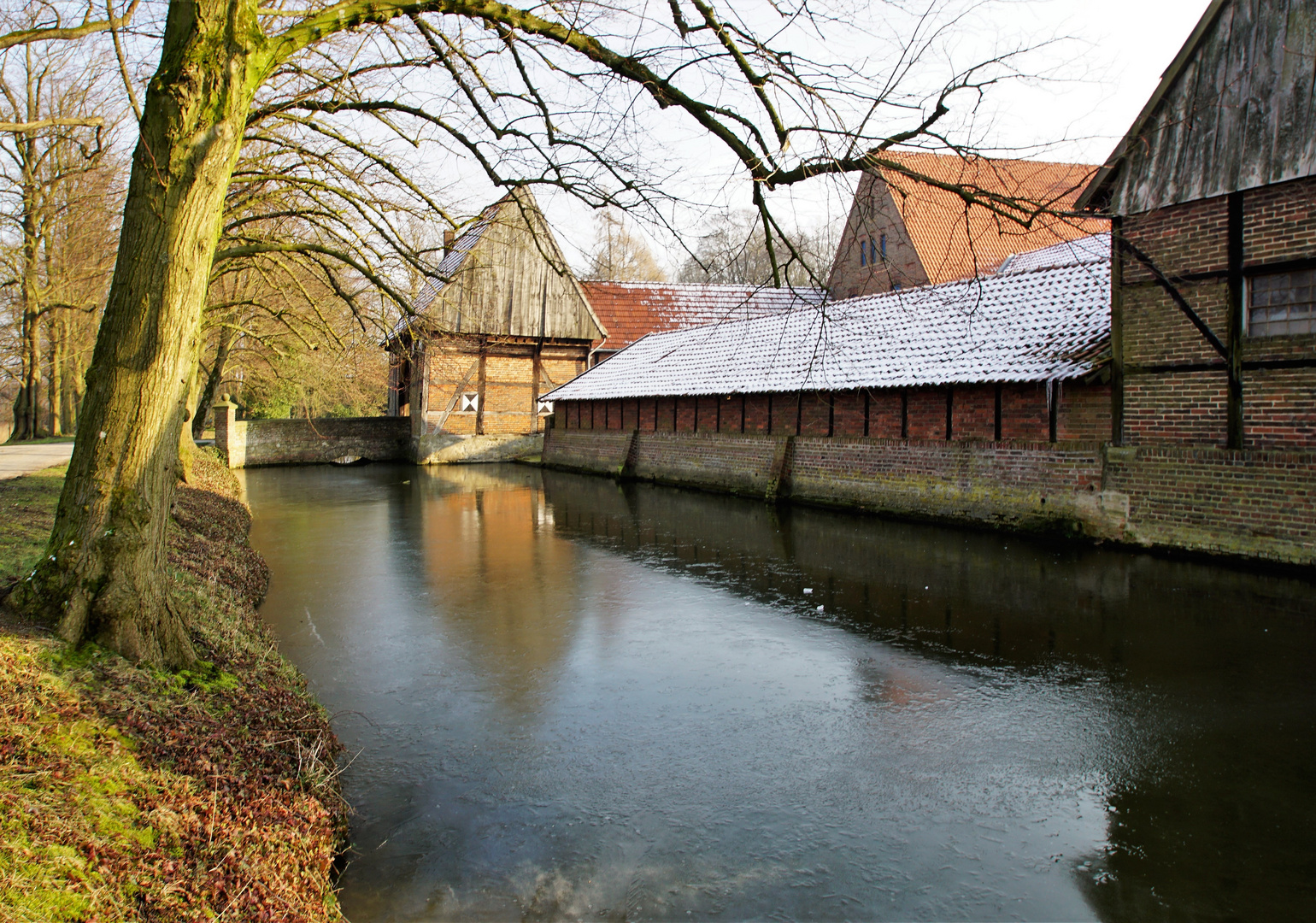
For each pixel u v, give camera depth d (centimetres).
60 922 298
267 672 657
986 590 1073
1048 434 1427
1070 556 1255
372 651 873
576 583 1186
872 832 513
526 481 2714
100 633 505
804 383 1927
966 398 1578
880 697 727
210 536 1159
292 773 507
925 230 3025
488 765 608
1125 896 446
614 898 451
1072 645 841
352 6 565
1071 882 459
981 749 621
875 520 1706
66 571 505
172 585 721
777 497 2038
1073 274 1669
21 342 2944
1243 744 618
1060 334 1483
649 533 1616
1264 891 448
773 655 846
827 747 630
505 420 3397
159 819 390
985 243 3055
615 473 2786
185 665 552
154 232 498
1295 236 1078
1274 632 855
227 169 519
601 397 2845
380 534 1634
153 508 526
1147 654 809
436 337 1254
